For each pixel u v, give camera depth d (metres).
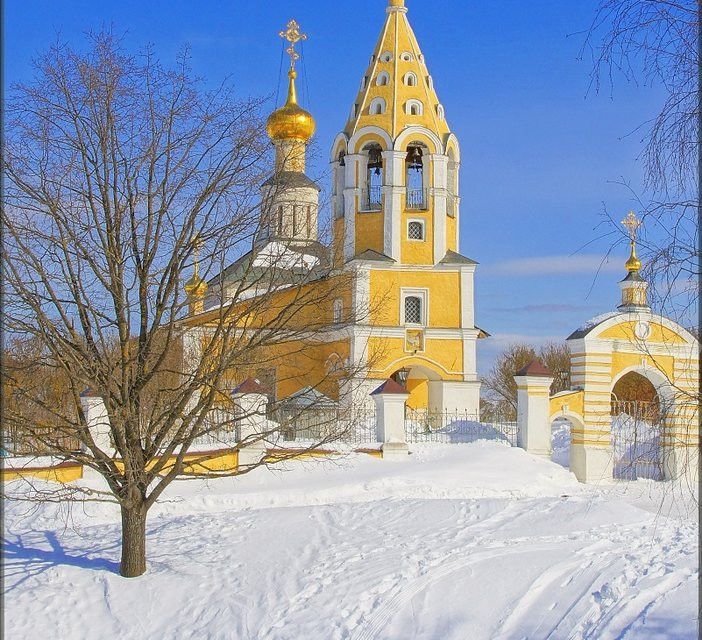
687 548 16.75
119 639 15.36
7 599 16.39
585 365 33.06
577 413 32.81
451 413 38.47
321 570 17.22
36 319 16.05
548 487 27.22
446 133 43.28
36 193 15.98
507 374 74.19
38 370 17.16
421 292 42.00
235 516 21.42
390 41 43.38
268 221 17.62
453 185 43.94
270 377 23.64
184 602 16.41
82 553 18.61
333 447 27.17
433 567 16.88
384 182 42.16
